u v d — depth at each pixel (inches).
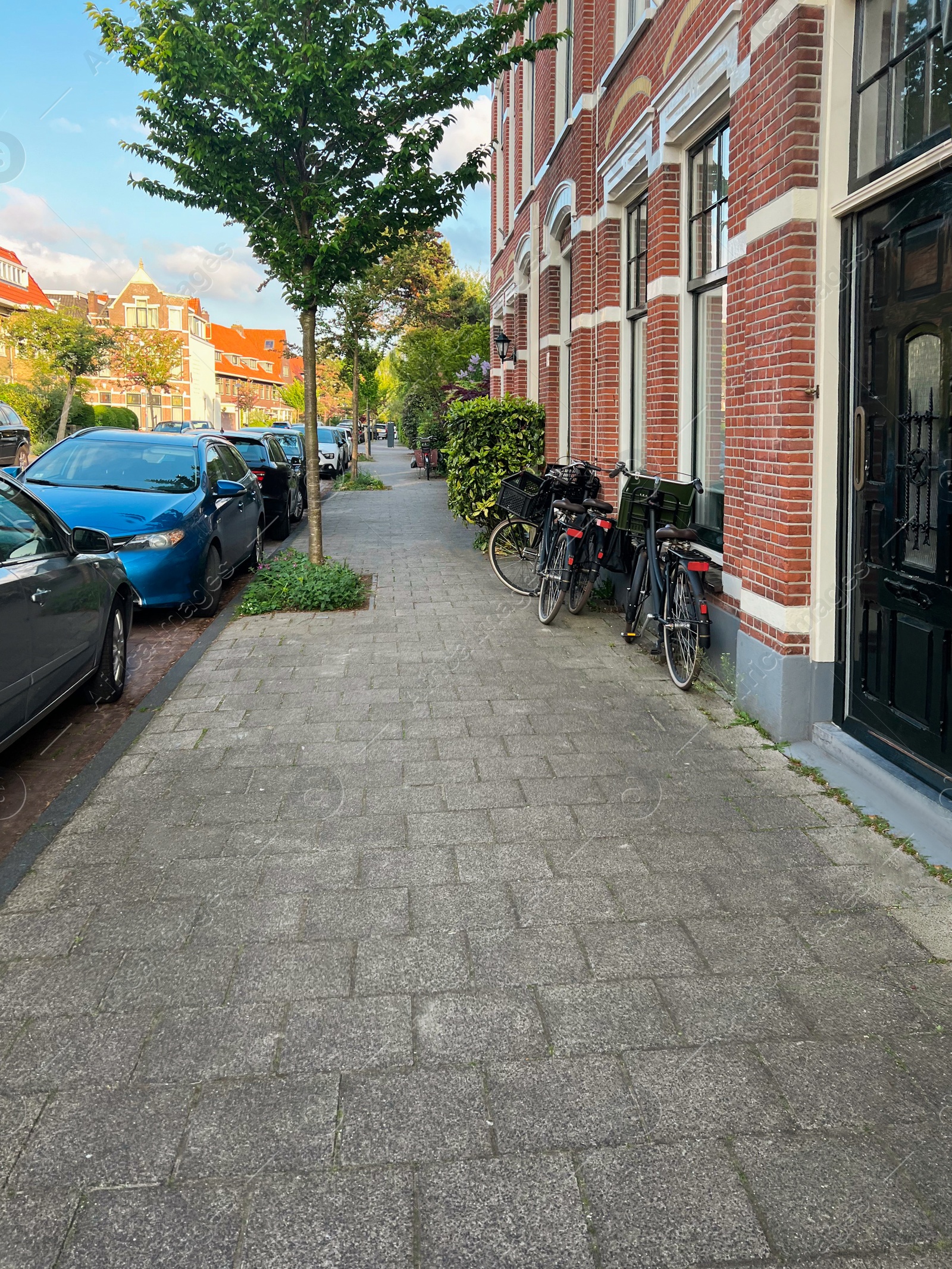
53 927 129.4
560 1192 84.2
